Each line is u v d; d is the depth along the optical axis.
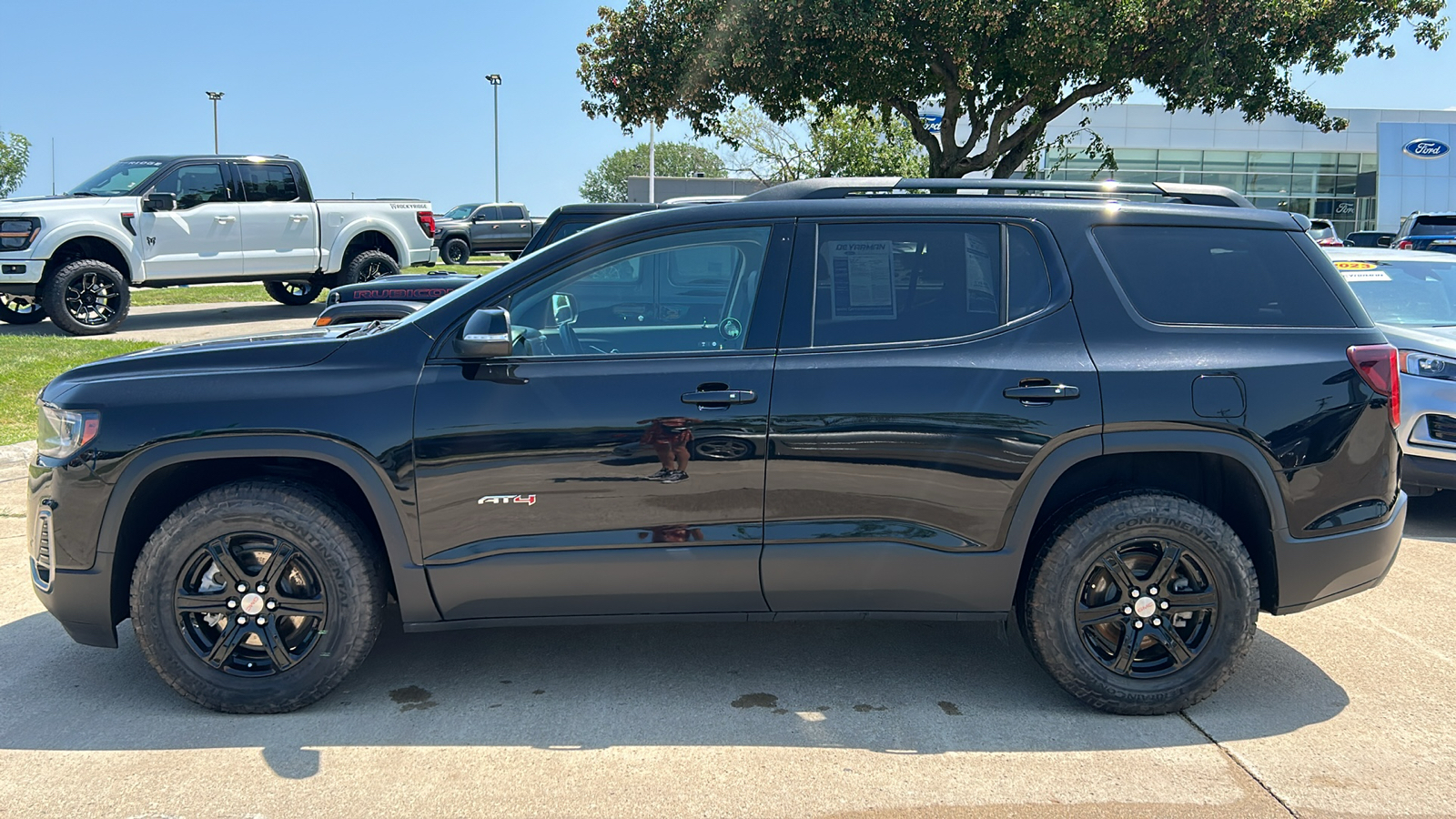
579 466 3.42
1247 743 3.39
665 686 3.83
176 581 3.42
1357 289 7.55
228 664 3.51
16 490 6.75
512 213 34.69
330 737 3.39
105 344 11.84
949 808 2.97
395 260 16.69
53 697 3.68
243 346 3.60
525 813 2.93
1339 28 15.61
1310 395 3.50
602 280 3.63
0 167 45.47
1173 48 15.60
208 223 14.47
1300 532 3.53
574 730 3.46
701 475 3.43
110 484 3.38
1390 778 3.16
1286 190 39.69
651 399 3.43
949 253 3.61
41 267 13.12
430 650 4.18
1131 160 38.41
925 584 3.54
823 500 3.46
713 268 3.62
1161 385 3.45
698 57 16.33
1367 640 4.33
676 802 3.00
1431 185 39.00
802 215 3.63
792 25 15.42
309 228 15.43
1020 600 3.63
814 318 3.55
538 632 4.39
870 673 3.96
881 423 3.43
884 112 17.58
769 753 3.30
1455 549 5.70
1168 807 2.98
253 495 3.41
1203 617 3.55
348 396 3.42
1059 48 14.86
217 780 3.10
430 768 3.19
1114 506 3.47
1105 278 3.59
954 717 3.58
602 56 17.47
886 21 15.29
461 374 3.46
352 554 3.46
